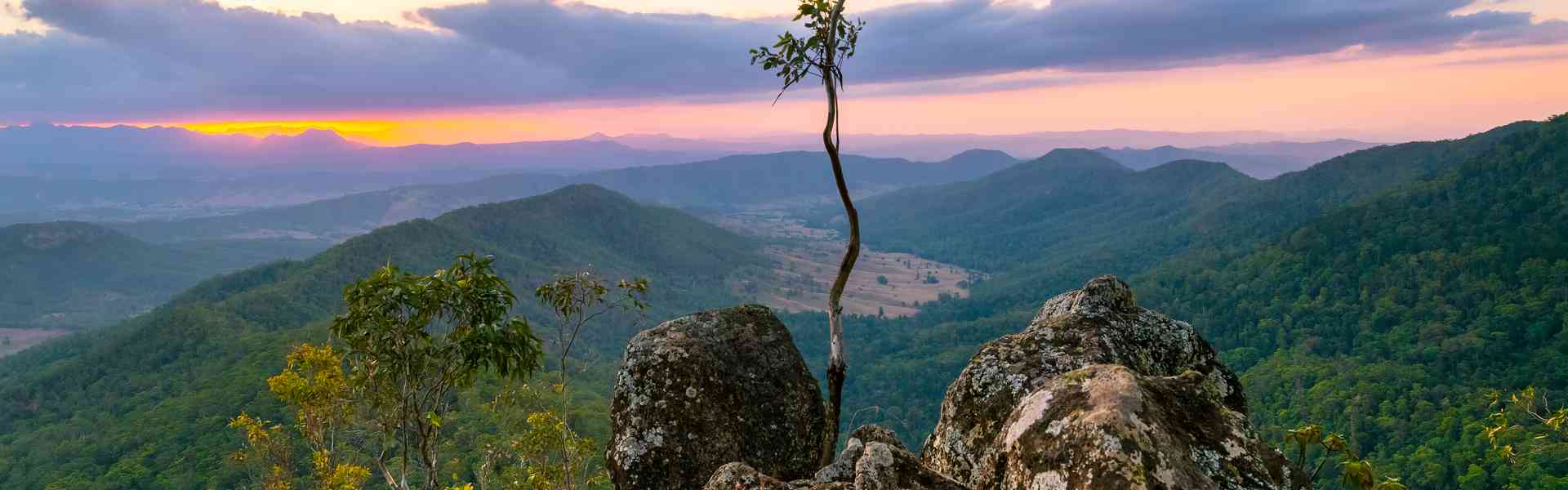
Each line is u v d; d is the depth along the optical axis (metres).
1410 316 172.62
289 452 14.58
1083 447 4.32
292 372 12.15
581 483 15.59
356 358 9.95
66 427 146.38
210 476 102.44
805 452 9.52
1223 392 7.70
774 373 9.84
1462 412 113.62
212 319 192.12
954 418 6.83
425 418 10.24
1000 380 6.77
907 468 5.68
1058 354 7.00
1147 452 4.16
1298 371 151.12
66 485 109.81
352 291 9.59
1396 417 119.50
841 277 9.42
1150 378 5.05
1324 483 78.50
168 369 169.12
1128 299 8.39
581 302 13.35
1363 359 156.12
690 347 9.66
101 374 178.62
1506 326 151.00
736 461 9.12
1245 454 4.49
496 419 15.87
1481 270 177.12
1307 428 6.32
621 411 9.55
